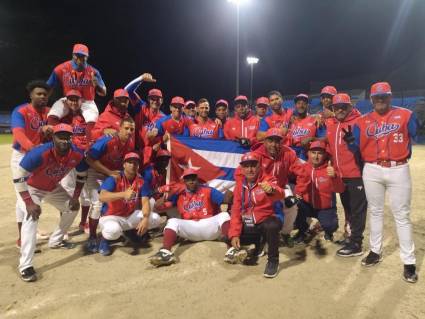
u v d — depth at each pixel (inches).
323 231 211.2
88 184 197.6
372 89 152.7
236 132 253.1
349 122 177.6
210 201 192.2
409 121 149.3
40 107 179.9
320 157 187.3
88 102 219.6
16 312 130.2
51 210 264.1
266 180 166.4
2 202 286.4
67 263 171.3
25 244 153.6
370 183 159.9
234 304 134.6
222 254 178.5
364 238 201.3
